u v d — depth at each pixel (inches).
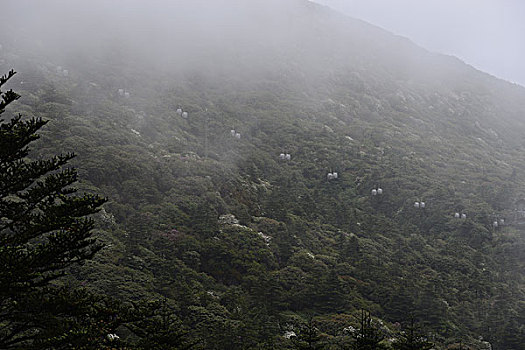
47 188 546.9
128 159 2135.8
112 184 1982.0
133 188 1979.6
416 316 1679.4
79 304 512.7
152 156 2299.5
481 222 2763.3
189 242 1738.4
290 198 2672.2
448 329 1658.5
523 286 2272.4
